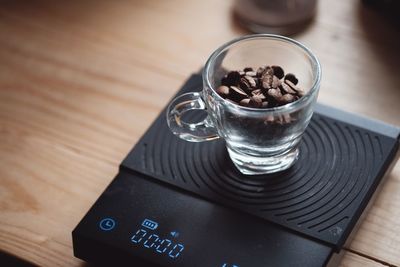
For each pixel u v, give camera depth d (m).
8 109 0.57
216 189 0.49
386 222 0.50
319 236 0.46
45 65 0.60
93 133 0.55
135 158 0.51
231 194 0.49
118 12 0.64
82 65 0.60
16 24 0.63
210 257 0.46
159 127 0.52
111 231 0.47
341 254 0.48
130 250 0.46
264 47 0.51
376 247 0.49
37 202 0.52
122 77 0.59
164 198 0.49
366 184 0.49
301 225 0.47
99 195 0.52
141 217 0.48
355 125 0.52
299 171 0.50
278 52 0.51
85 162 0.54
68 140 0.55
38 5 0.65
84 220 0.48
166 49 0.61
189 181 0.49
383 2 0.62
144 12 0.64
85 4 0.65
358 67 0.59
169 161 0.51
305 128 0.49
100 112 0.57
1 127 0.56
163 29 0.63
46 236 0.50
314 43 0.61
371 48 0.60
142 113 0.56
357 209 0.48
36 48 0.61
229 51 0.50
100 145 0.55
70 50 0.61
